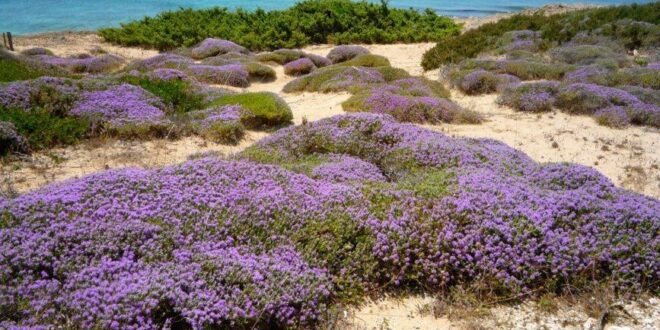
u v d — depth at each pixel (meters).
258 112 13.97
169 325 4.68
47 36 33.59
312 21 34.22
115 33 33.34
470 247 6.24
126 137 11.85
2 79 16.12
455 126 14.14
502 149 9.80
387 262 6.16
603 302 5.85
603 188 7.82
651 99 15.42
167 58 24.48
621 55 21.75
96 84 14.37
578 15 27.55
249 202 6.49
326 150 10.25
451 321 5.61
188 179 6.89
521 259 6.18
